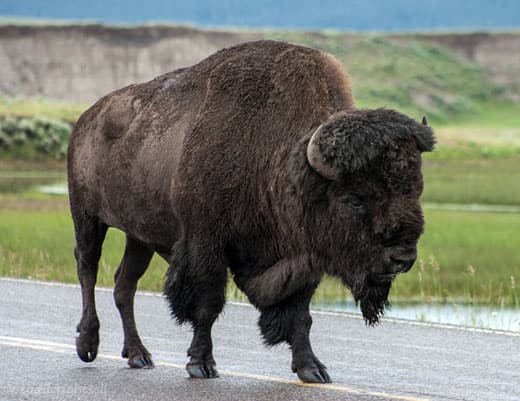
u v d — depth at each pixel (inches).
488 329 1621.6
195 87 1337.4
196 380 1219.2
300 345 1210.6
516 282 2657.5
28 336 1535.4
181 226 1273.4
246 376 1241.4
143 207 1370.6
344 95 1227.9
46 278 2407.7
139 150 1379.2
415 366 1312.7
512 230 3976.4
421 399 1098.7
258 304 1228.5
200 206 1240.2
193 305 1251.8
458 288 2598.4
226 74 1278.3
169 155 1322.6
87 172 1476.4
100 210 1467.8
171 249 1368.1
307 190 1112.2
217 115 1258.6
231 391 1151.6
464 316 2064.5
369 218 1072.8
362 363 1337.4
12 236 3299.7
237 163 1222.9
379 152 1061.1
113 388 1178.6
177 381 1216.8
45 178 7317.9
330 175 1077.1
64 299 1948.8
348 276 1105.4
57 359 1368.1
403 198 1062.4
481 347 1460.4
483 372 1272.1
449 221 4350.4
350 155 1059.3
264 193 1200.8
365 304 1115.3
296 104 1209.4
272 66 1248.2
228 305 1887.3
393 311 2181.3
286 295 1204.5
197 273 1241.4
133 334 1369.3
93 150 1469.0
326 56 1250.6
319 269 1144.2
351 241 1085.8
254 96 1239.5
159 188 1334.9
